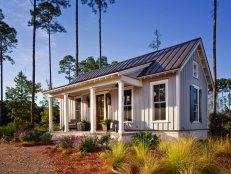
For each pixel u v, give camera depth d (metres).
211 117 15.92
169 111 11.32
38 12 24.36
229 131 14.45
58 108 26.48
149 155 6.42
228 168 5.96
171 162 5.63
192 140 7.54
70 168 6.38
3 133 14.14
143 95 12.46
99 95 16.02
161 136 11.44
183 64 11.34
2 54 33.06
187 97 12.09
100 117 15.77
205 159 5.92
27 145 11.20
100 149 8.77
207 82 15.00
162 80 11.70
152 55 14.46
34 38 20.67
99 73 18.19
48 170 6.23
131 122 12.91
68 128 15.95
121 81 11.21
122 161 6.19
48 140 12.30
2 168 6.42
